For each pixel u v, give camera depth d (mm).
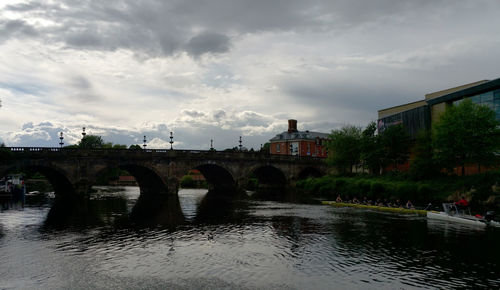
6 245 27891
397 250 26562
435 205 51312
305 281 20328
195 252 26234
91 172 59750
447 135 56344
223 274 21484
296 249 27062
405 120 79625
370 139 82312
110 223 38125
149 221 39562
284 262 23797
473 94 61438
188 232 33375
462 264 23250
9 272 21656
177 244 28625
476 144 53469
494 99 57688
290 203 59000
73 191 59094
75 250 26578
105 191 89938
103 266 22875
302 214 44938
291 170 93875
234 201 62469
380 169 81875
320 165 100625
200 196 73000
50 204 55031
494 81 55812
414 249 26812
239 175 81062
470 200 48719
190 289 19109
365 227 35531
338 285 19750
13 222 38188
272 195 75438
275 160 89688
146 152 66500
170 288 19266
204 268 22562
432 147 61031
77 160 58375
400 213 45594
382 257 24828
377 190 62094
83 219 40594
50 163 55594
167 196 69375
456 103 65500
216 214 45094
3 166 50875
